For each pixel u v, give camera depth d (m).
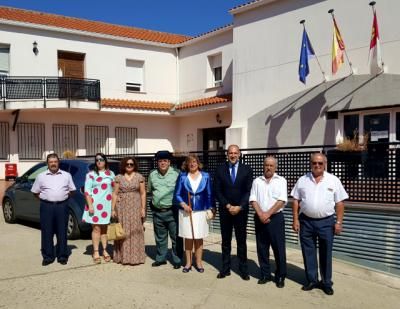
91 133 18.64
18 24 16.86
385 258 6.88
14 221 10.50
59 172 6.88
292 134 13.10
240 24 14.95
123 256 6.74
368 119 11.50
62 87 16.91
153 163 11.08
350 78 11.65
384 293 5.63
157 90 20.25
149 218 10.78
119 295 5.38
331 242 5.55
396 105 10.70
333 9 12.13
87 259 7.11
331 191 5.50
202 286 5.76
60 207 6.80
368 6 11.41
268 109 13.88
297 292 5.58
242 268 6.09
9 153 16.92
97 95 17.64
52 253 6.82
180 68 20.58
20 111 17.02
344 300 5.32
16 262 6.88
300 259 7.25
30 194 9.76
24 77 17.09
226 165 6.06
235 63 15.10
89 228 8.58
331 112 12.12
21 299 5.22
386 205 7.16
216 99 17.33
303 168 8.65
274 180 5.80
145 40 19.66
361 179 7.81
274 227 5.76
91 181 6.91
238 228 6.05
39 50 17.47
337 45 11.14
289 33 13.41
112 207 6.85
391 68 10.87
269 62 13.96
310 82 12.73
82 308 4.96
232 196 5.95
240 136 14.48
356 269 6.77
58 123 17.91
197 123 19.53
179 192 6.30
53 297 5.29
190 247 6.44
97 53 18.77
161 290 5.58
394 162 7.44
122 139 19.33
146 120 19.86
